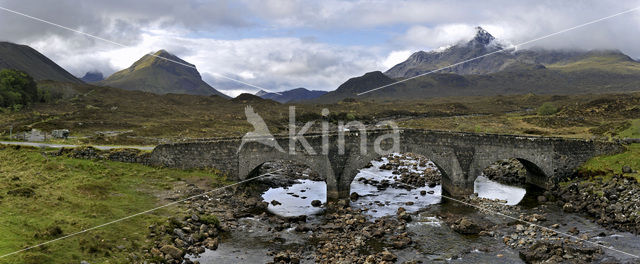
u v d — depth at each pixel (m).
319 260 28.56
